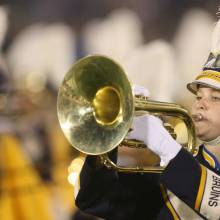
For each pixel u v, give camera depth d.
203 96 12.06
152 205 12.30
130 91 11.02
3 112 22.20
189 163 11.55
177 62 28.94
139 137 11.52
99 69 11.38
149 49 21.61
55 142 22.33
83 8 32.94
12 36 29.00
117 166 11.50
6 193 21.27
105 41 30.39
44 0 32.38
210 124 12.00
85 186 11.81
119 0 32.91
